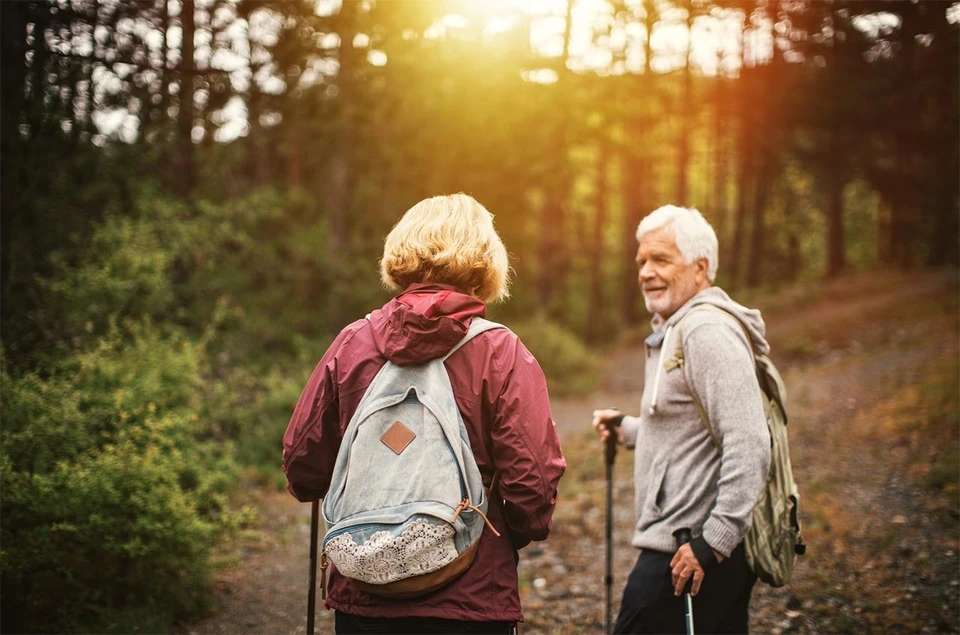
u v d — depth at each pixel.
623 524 5.10
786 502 2.31
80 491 3.13
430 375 1.64
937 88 16.02
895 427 6.36
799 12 15.98
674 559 2.16
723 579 2.23
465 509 1.58
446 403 1.62
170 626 3.31
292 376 7.58
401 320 1.66
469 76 11.12
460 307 1.68
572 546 4.75
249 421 5.95
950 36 14.97
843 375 9.29
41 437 3.36
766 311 15.80
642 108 14.27
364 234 12.85
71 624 3.11
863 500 4.91
